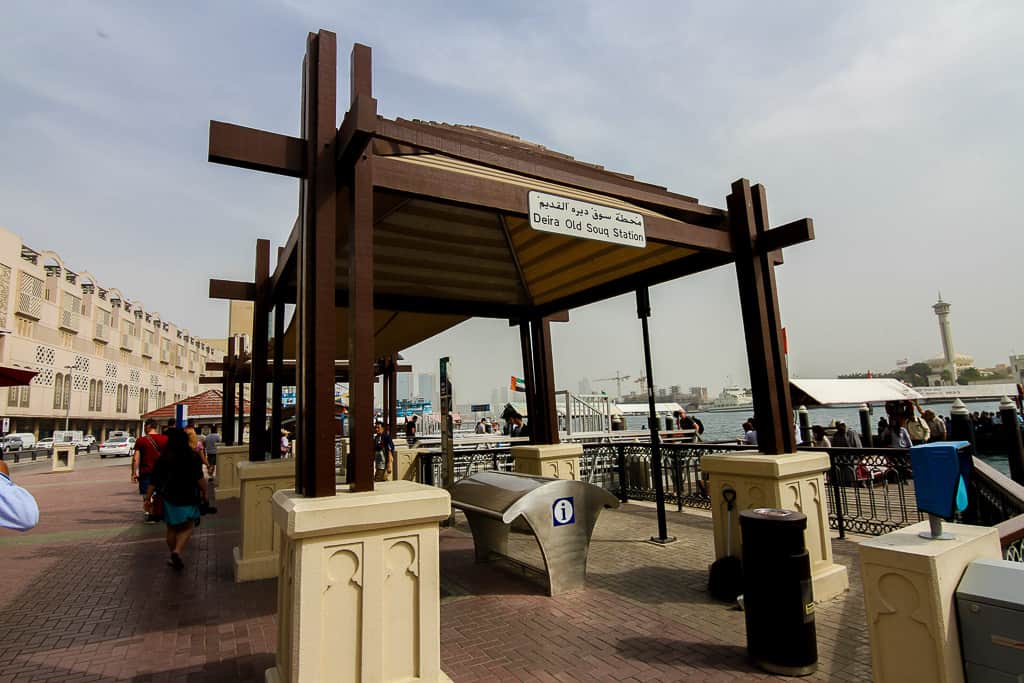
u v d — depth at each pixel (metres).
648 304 7.13
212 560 6.77
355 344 3.29
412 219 6.65
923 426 13.27
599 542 7.00
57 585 5.73
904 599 2.36
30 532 8.82
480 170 4.76
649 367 7.13
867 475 7.54
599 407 17.83
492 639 4.12
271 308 7.11
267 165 3.39
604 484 10.66
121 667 3.79
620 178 5.20
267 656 3.95
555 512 5.17
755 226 5.46
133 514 10.83
